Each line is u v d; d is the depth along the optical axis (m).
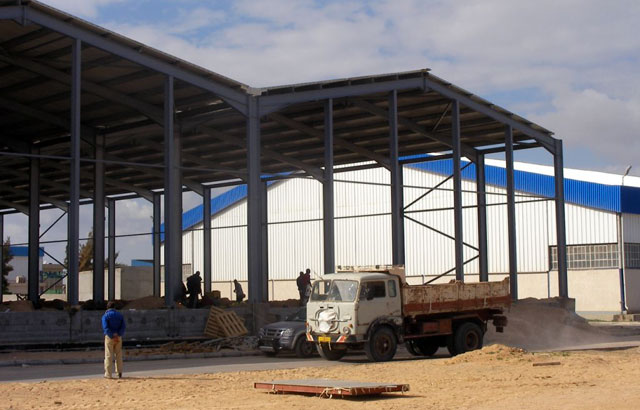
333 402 14.62
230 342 28.38
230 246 62.81
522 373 19.03
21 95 34.59
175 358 25.50
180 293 31.67
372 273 23.95
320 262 59.59
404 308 24.03
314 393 15.68
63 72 31.47
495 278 55.88
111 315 18.80
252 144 32.22
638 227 53.00
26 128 39.62
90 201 56.16
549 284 54.16
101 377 19.27
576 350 27.69
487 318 26.72
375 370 20.42
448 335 25.77
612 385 16.58
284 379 18.39
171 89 29.58
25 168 48.06
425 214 58.19
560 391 15.77
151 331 28.17
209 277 51.59
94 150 38.66
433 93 36.75
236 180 51.09
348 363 23.50
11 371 20.95
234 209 62.94
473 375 18.81
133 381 18.20
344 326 23.11
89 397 15.57
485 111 39.72
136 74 31.50
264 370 21.00
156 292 53.78
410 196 59.22
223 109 34.50
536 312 37.22
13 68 31.28
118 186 52.19
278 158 46.53
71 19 26.22
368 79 34.50
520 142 45.69
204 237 52.06
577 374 18.69
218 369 21.52
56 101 35.06
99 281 38.03
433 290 24.86
